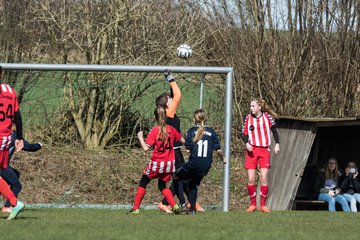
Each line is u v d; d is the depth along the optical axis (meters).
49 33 52.84
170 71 40.66
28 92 49.38
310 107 56.47
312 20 56.47
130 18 52.62
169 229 27.42
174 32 55.03
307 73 56.31
